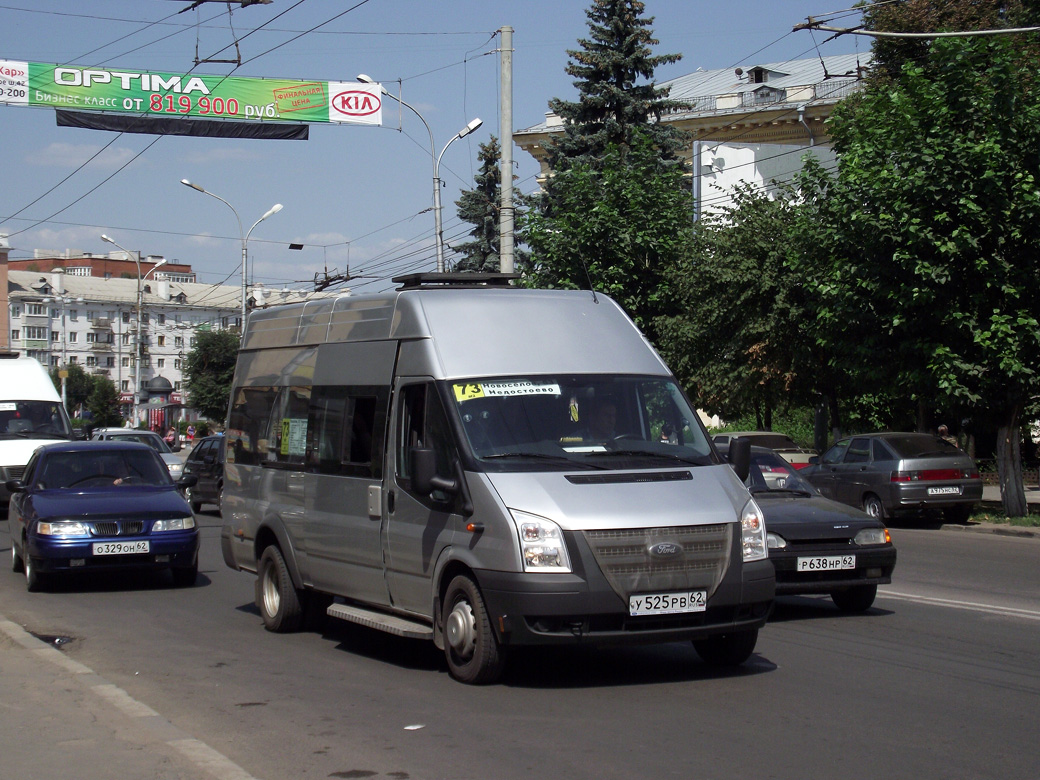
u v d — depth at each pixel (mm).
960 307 19062
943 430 30672
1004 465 20391
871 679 7531
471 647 7246
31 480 13797
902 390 20719
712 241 27516
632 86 35875
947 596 11500
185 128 32531
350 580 8664
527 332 8086
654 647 8695
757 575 7227
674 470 7371
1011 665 8008
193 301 108500
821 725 6293
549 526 6824
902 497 19578
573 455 7414
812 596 11711
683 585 6965
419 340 8000
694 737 6047
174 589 12766
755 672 7762
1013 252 18703
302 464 9477
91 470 13719
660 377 8180
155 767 5438
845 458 21297
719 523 7109
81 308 101000
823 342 21500
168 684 7656
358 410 8672
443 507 7457
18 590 12711
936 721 6387
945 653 8484
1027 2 24984
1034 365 18812
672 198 28375
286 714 6715
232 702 7070
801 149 35719
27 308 97938
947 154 18266
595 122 35688
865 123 20812
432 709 6754
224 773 5336
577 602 6734
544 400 7699
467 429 7445
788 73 51812
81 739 5934
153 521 12461
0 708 6602
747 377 27391
